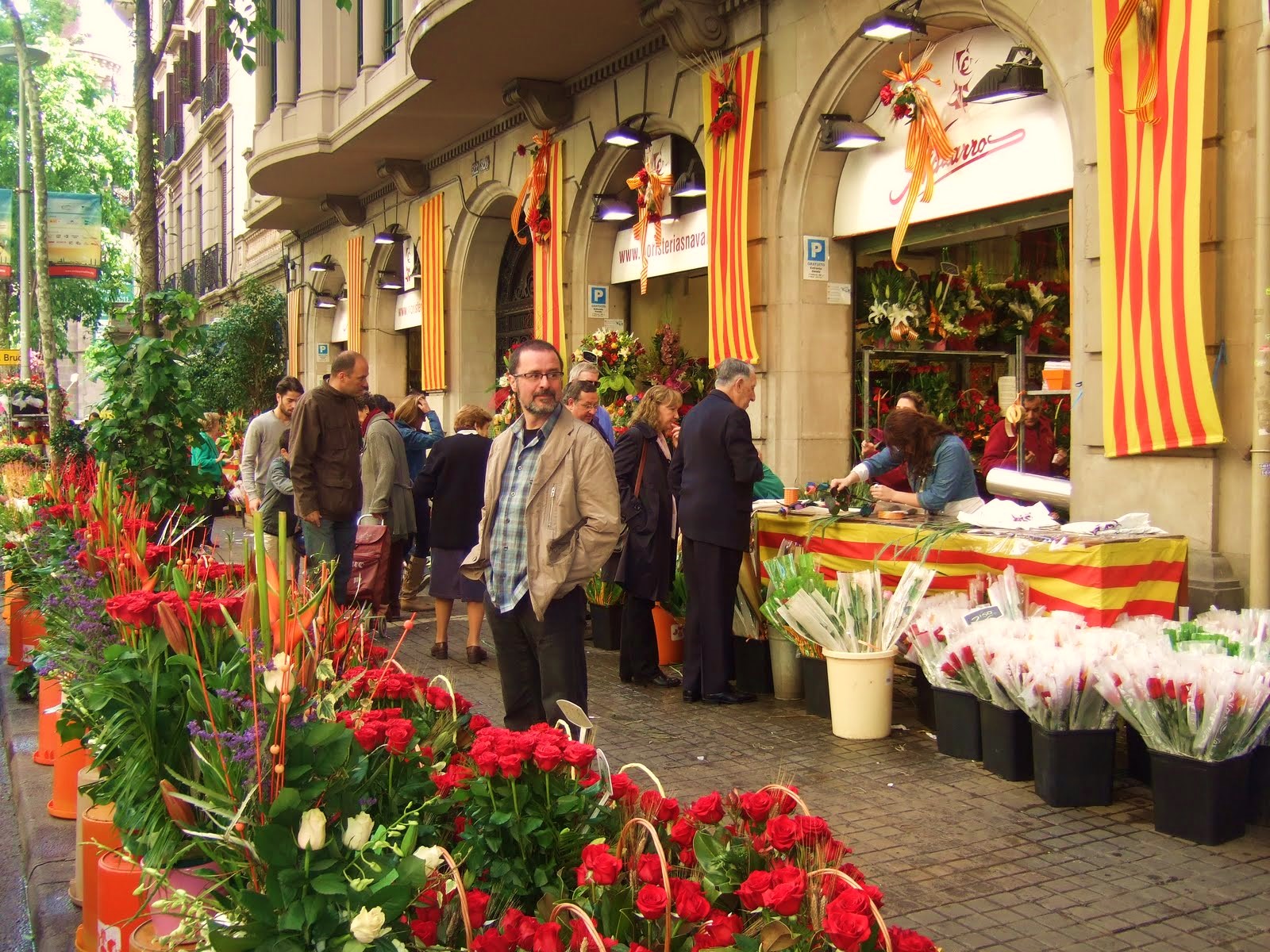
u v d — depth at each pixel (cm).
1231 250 604
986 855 418
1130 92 632
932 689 570
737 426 635
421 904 236
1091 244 682
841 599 584
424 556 1009
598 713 632
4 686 754
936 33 823
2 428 2136
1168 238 615
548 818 262
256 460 919
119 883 309
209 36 3083
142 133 795
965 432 991
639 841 246
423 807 271
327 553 730
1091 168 681
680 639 763
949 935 352
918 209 854
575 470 441
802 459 951
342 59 1652
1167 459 634
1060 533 558
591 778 275
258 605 278
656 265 1183
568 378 1284
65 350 3459
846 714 571
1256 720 429
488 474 469
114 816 278
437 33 1117
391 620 943
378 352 1938
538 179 1324
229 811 231
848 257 961
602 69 1205
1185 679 425
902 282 948
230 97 2930
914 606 564
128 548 384
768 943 209
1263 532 564
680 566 759
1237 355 602
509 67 1231
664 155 1110
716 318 1023
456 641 859
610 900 227
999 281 966
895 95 826
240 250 2888
